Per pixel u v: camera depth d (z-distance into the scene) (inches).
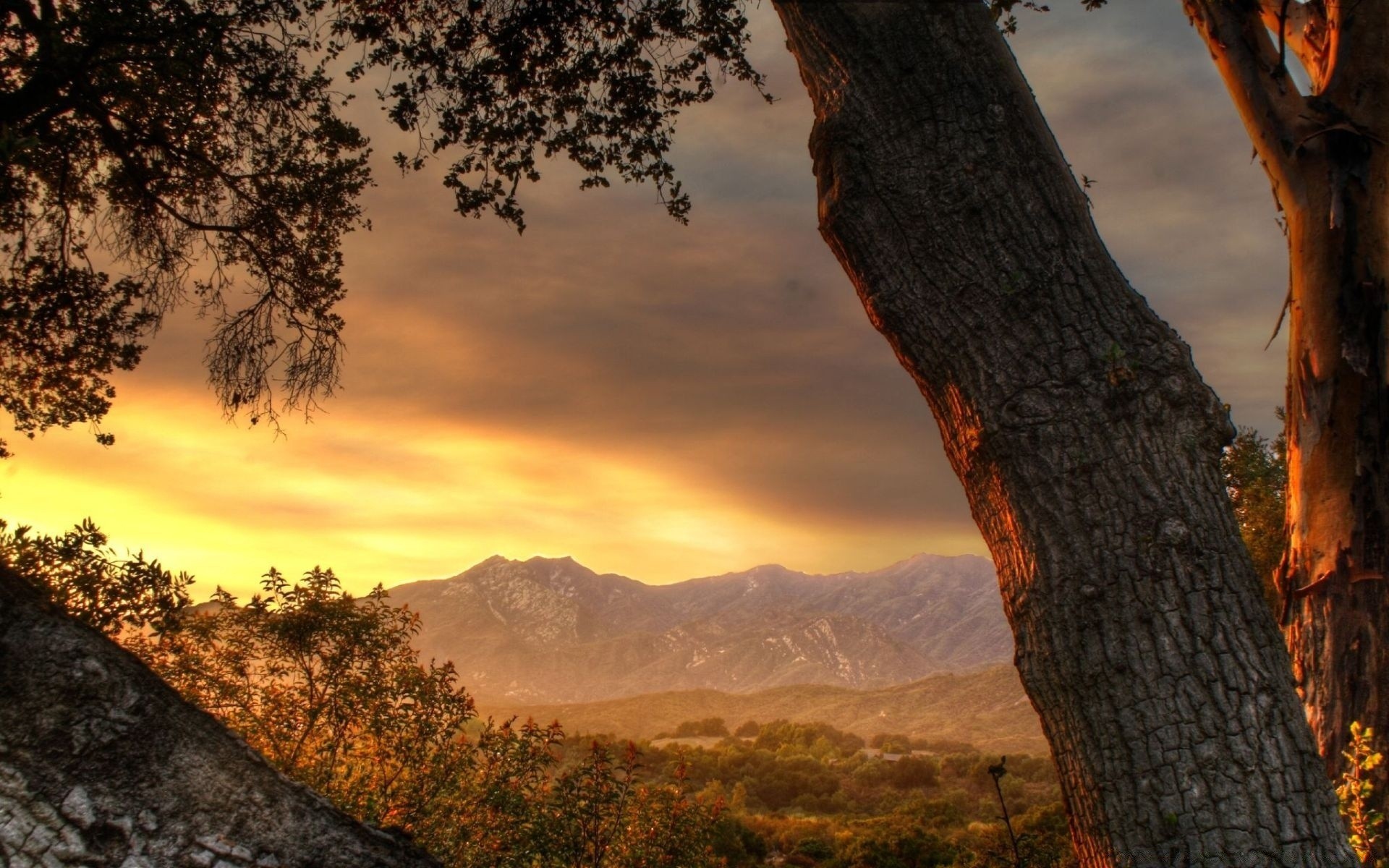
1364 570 211.3
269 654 209.3
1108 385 93.6
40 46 200.8
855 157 104.0
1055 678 90.7
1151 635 86.7
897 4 105.7
